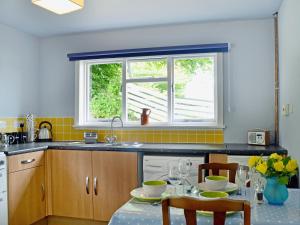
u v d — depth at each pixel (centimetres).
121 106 418
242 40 369
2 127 381
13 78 400
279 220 142
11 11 335
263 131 342
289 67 281
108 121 423
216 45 366
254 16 356
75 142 407
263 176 171
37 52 443
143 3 312
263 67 363
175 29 389
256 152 300
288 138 289
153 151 325
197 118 391
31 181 338
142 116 396
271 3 317
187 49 377
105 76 428
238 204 122
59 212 360
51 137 432
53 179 362
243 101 368
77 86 425
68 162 356
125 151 334
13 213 312
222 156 307
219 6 323
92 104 434
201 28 381
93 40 421
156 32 396
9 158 308
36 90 441
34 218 342
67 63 432
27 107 423
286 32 294
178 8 327
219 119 371
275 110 355
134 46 404
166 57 399
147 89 408
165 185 183
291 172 164
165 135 390
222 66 372
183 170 199
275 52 356
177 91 398
